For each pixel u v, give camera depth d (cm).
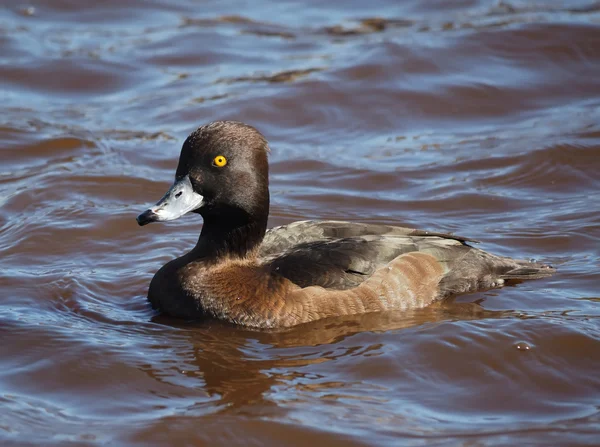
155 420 823
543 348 949
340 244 1070
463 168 1512
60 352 954
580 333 975
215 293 1037
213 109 1723
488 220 1333
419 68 1859
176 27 2123
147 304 1088
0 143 1588
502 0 2216
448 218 1345
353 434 800
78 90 1831
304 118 1709
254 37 2067
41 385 890
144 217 1011
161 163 1547
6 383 893
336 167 1530
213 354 952
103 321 1039
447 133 1659
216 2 2266
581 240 1241
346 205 1395
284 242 1104
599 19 2027
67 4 2214
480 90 1791
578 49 1914
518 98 1767
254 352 956
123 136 1644
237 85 1822
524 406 851
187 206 1027
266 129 1678
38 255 1224
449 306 1064
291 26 2128
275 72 1873
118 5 2228
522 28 1981
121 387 885
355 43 1998
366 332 994
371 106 1742
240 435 800
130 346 970
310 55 1955
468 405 852
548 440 786
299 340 981
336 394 868
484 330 984
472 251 1114
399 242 1085
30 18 2145
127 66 1920
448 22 2088
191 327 1020
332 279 1036
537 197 1408
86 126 1677
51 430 805
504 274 1120
